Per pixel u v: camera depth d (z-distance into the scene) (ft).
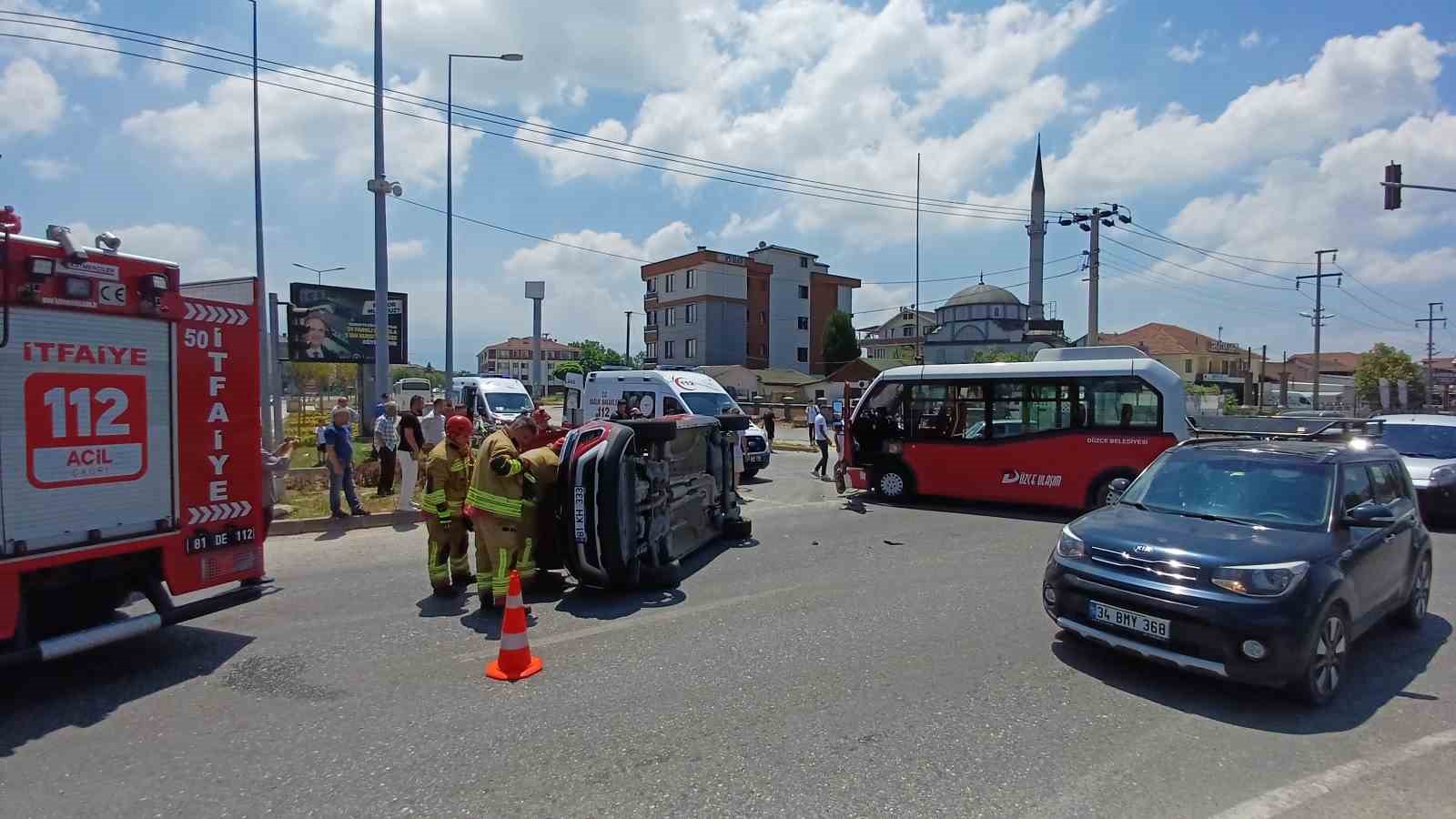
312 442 84.28
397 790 12.42
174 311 18.63
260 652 19.06
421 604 23.31
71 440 16.49
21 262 15.61
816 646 19.38
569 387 78.95
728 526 33.83
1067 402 40.98
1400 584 20.26
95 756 13.65
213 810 11.88
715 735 14.33
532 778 12.77
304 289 84.17
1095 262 106.32
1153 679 17.28
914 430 45.37
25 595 15.88
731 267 237.45
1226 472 20.24
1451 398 211.61
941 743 14.03
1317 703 15.81
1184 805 12.00
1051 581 18.60
